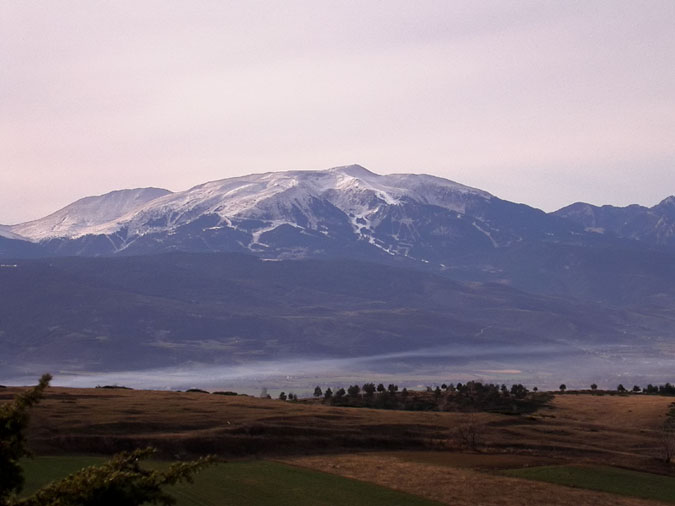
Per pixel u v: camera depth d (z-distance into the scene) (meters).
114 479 31.34
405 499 91.81
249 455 118.38
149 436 117.81
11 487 31.09
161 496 32.38
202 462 33.09
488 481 104.31
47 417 123.75
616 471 116.50
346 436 132.75
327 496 91.19
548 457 126.81
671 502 98.38
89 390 184.12
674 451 130.38
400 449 130.62
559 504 93.31
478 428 139.38
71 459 100.12
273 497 89.06
